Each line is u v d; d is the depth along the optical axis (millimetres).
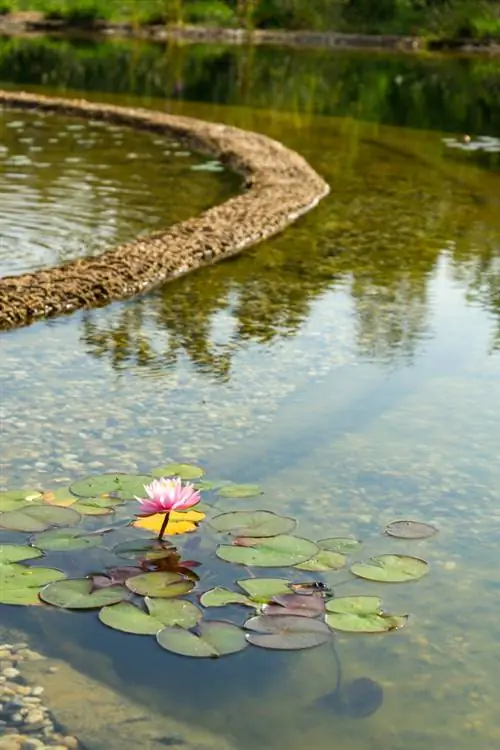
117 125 11789
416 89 15828
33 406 4027
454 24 23328
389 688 2455
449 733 2316
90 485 3246
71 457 3580
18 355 4621
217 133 10719
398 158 10531
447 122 13070
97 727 2277
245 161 9414
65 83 15203
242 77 16531
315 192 8477
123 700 2371
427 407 4207
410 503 3387
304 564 2893
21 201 7805
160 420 3947
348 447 3789
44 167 9227
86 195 8133
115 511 3168
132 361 4602
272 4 24078
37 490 3312
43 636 2584
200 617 2629
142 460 3588
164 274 6016
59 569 2850
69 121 11984
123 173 9086
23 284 5402
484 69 18766
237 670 2488
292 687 2443
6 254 6270
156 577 2803
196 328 5117
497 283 6168
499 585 2914
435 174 9789
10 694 2365
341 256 6699
